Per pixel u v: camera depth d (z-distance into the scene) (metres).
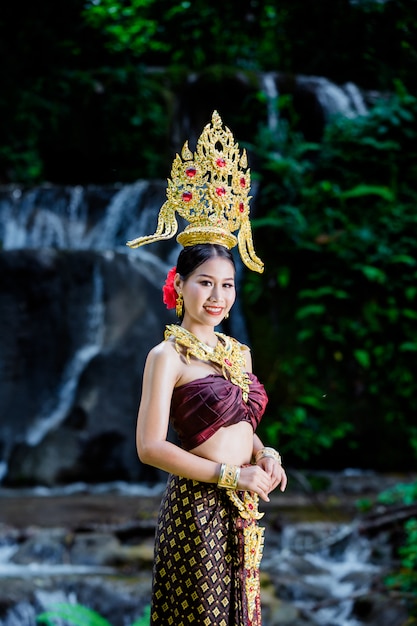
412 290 10.10
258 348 10.32
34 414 9.54
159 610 2.65
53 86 13.42
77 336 9.73
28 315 9.77
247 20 13.42
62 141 13.41
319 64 12.70
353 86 12.82
